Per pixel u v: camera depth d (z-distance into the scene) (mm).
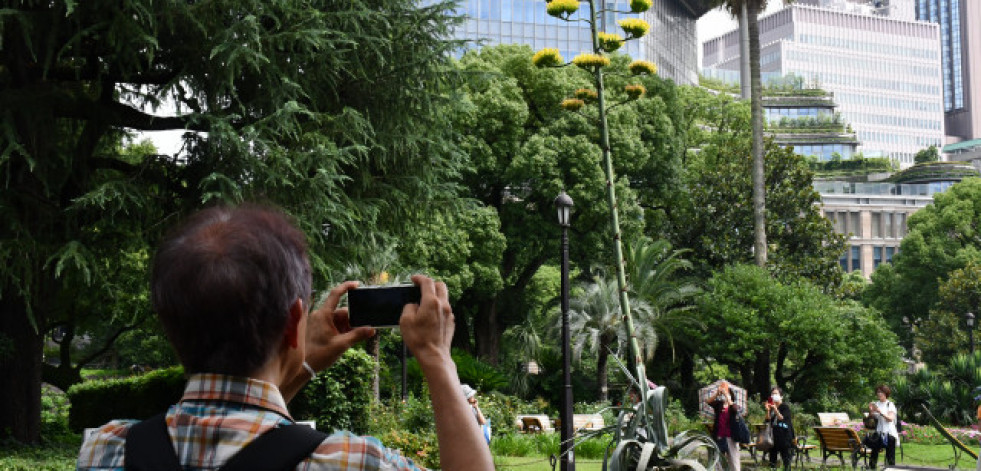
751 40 35500
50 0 12812
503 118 37469
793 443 16953
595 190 37406
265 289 1161
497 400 26188
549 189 37125
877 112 181375
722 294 33719
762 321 32562
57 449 14102
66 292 19781
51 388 28984
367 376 15328
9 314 14742
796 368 36469
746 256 41000
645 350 32156
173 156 14398
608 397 35844
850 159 149875
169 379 17953
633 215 39094
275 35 13039
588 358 36844
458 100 15789
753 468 16516
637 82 41344
